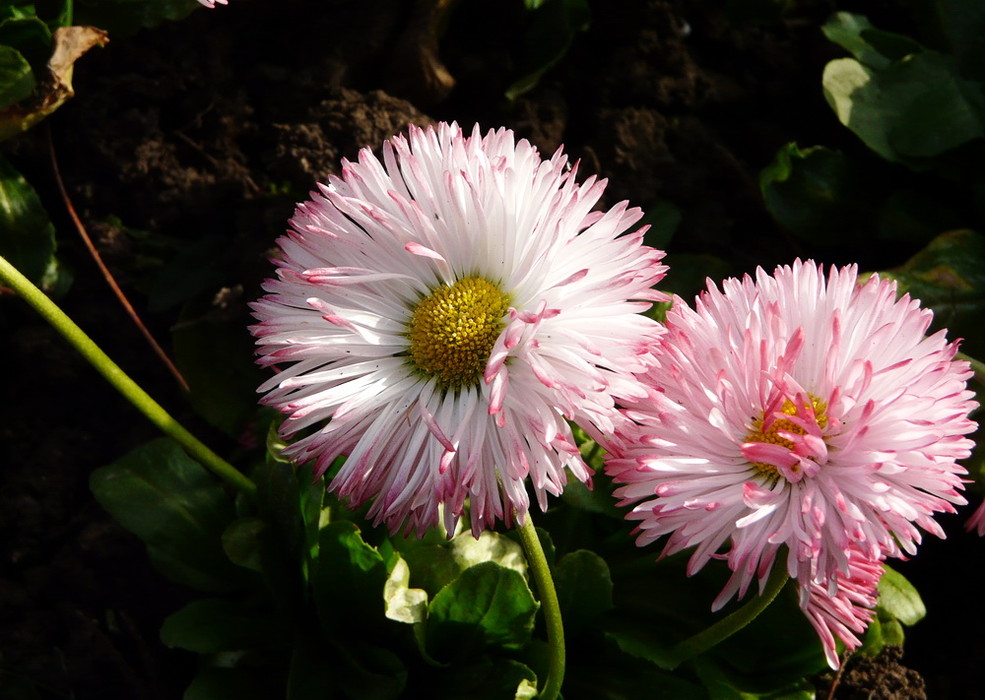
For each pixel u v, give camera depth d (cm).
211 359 25
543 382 18
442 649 21
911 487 18
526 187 19
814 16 30
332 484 19
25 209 25
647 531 19
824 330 19
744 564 19
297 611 22
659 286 26
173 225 27
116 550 24
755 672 22
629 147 28
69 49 24
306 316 19
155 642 24
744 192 28
